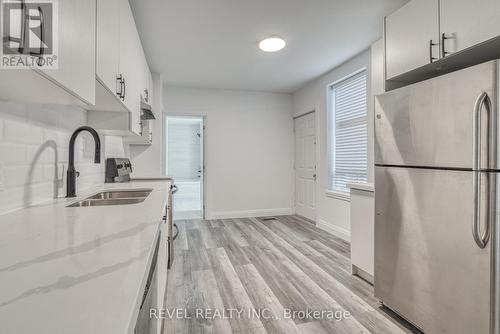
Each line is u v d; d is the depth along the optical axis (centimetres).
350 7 240
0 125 104
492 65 124
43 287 45
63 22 84
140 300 45
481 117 128
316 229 423
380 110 193
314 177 468
